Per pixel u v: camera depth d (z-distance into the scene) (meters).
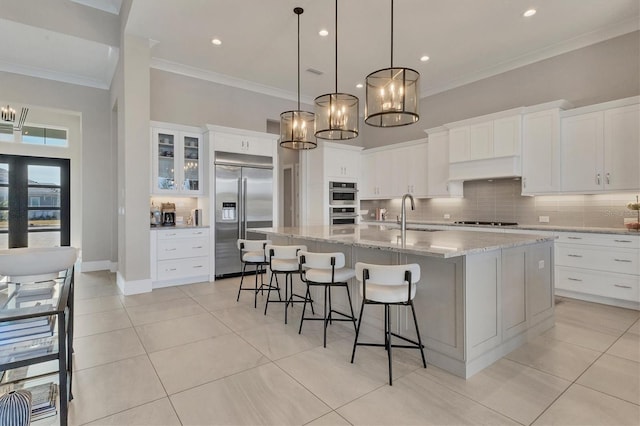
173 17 3.84
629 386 2.06
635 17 3.79
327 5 3.58
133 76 4.24
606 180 3.86
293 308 3.71
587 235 3.84
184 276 4.80
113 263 5.86
